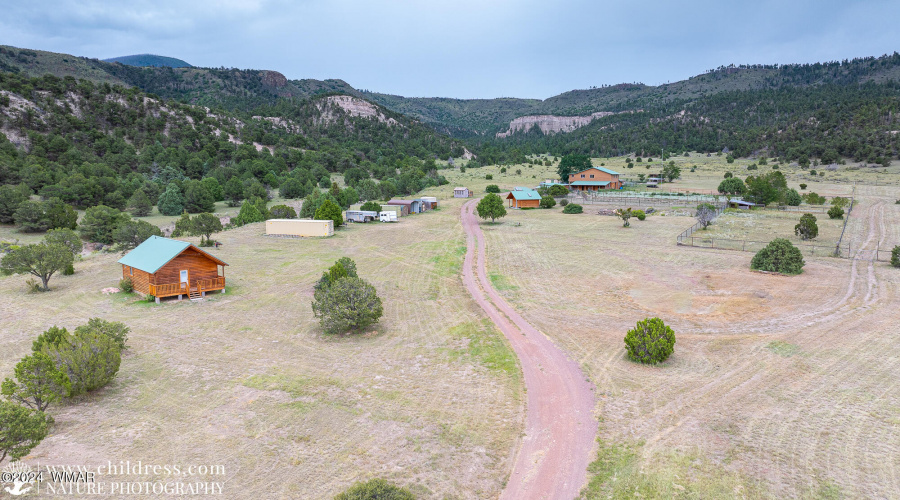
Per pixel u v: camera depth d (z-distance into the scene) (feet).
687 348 82.02
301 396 67.21
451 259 163.94
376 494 39.32
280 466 50.75
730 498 44.06
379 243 195.83
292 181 407.85
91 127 531.91
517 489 46.70
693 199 296.51
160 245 124.36
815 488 44.98
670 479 47.11
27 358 61.77
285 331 95.35
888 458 48.98
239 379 72.90
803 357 75.20
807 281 118.62
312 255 170.71
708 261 145.28
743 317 96.37
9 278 135.64
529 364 77.20
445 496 45.68
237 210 355.77
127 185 346.33
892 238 169.89
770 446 51.98
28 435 47.29
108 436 56.65
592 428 57.57
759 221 215.92
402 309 110.01
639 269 140.26
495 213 244.63
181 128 611.88
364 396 67.15
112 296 118.62
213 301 115.44
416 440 55.72
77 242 162.71
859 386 64.95
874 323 88.33
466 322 99.40
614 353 81.15
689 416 59.26
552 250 172.86
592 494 45.65
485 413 61.87
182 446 54.70
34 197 302.04
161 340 89.45
